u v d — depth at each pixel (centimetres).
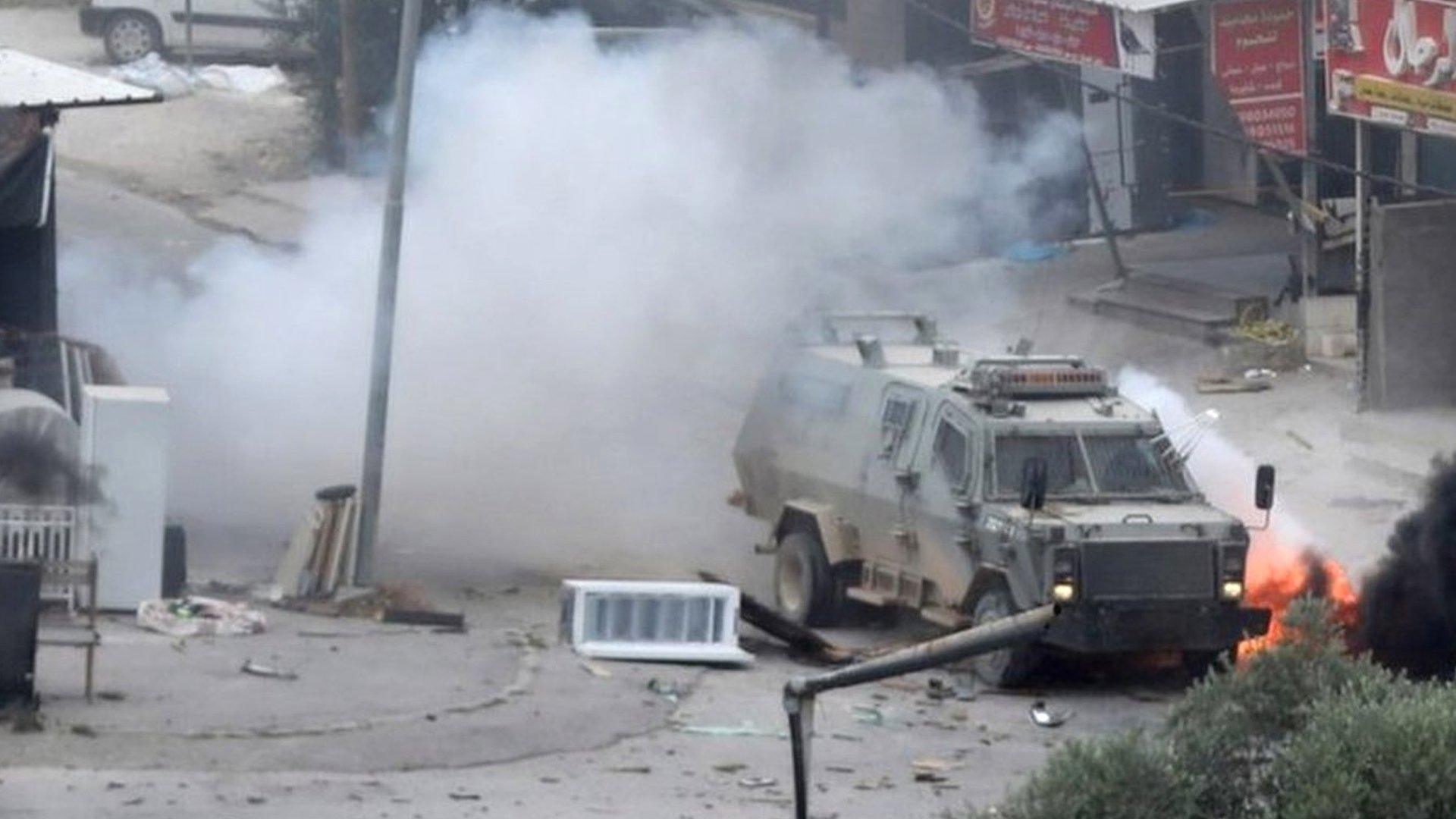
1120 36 6700
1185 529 4625
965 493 4778
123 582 4750
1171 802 2236
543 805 3553
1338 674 2339
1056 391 4938
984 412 4847
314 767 3741
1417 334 6203
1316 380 6638
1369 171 6294
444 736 4003
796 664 4844
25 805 3316
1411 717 2161
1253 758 2294
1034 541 4572
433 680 4400
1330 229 6838
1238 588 4634
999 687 4691
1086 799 2244
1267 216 8019
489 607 5241
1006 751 4147
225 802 3428
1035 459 4778
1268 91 6469
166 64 10631
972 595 4762
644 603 4788
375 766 3788
